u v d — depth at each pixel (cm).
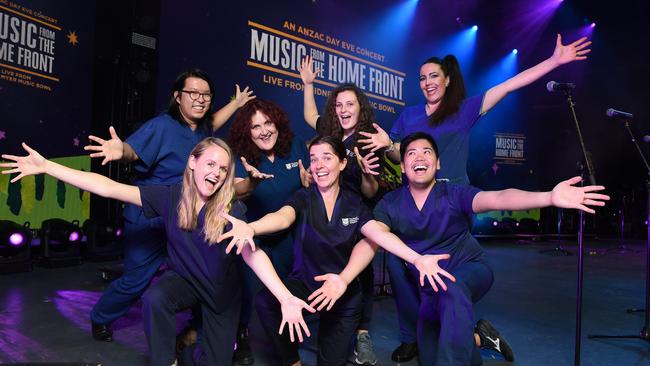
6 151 482
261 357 242
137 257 243
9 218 486
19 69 490
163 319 181
